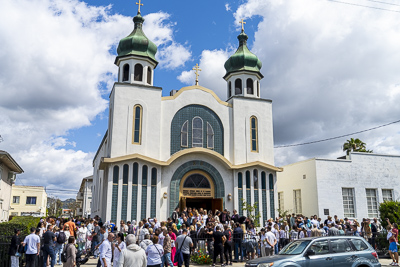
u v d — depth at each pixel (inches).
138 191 874.1
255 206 929.5
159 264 434.3
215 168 956.0
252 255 689.6
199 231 705.6
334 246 459.8
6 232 597.0
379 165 1110.4
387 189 1104.8
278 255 466.9
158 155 914.7
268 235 644.7
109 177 863.7
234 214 845.2
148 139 914.1
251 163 967.6
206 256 661.3
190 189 936.9
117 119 900.6
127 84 927.0
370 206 1075.3
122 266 323.0
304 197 1093.8
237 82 1098.1
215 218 769.6
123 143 891.4
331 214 1027.3
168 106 959.0
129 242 334.6
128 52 992.2
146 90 940.6
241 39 1143.0
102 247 435.2
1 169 1073.5
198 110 986.7
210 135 983.0
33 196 2207.2
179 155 912.9
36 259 545.3
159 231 535.8
